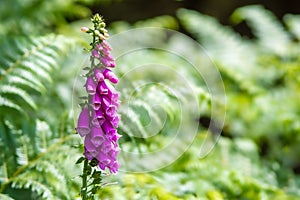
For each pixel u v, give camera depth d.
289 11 10.82
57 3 5.98
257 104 5.32
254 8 6.91
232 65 5.89
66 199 3.04
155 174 3.46
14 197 3.25
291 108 5.43
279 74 5.94
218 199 3.28
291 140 5.30
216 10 10.74
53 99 4.29
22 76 3.44
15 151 3.30
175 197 3.00
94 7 9.98
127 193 2.97
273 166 4.89
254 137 5.39
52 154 3.26
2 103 3.42
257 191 3.65
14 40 3.63
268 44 6.45
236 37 6.84
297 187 4.62
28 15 5.86
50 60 3.55
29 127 3.42
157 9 10.62
